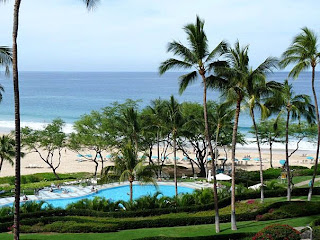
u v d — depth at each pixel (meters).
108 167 34.97
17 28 17.77
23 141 54.44
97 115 56.25
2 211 30.14
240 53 26.84
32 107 156.38
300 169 54.97
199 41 24.91
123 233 26.02
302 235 22.73
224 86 26.62
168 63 26.38
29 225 27.77
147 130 47.88
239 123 112.12
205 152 57.53
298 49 32.00
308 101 34.97
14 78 17.73
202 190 36.28
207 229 26.52
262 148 86.50
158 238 23.25
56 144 54.88
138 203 32.47
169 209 31.30
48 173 55.78
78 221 28.28
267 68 27.22
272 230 20.78
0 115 132.25
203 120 47.44
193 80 26.98
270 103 35.12
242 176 51.97
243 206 32.25
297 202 30.98
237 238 24.02
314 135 61.69
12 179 50.34
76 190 45.81
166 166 63.69
